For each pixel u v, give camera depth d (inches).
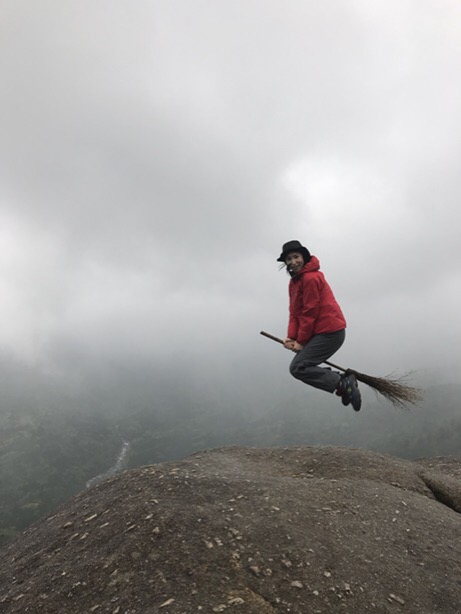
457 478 276.7
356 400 217.8
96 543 157.0
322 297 222.5
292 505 178.2
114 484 210.4
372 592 131.6
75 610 124.6
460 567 153.3
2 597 139.6
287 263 228.5
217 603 118.9
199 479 202.7
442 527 181.5
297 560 140.2
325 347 221.5
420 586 139.1
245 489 191.8
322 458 269.4
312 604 123.0
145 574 133.2
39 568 151.6
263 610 118.3
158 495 184.1
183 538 149.2
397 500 199.0
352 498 193.8
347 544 155.0
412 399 229.6
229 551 142.5
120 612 118.9
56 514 202.1
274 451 292.0
